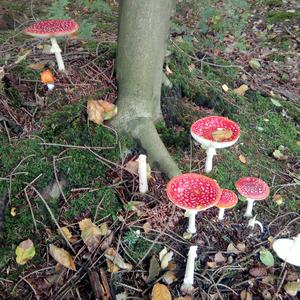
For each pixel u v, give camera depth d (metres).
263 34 1.67
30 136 0.73
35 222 0.66
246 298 0.63
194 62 1.15
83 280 0.61
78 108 0.77
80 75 0.84
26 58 0.89
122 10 0.73
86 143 0.75
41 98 0.78
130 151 0.78
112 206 0.70
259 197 0.69
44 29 0.75
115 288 0.61
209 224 0.72
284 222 0.77
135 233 0.67
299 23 1.73
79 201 0.70
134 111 0.78
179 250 0.67
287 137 1.00
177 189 0.63
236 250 0.69
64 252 0.62
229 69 1.20
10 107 0.76
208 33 1.52
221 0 1.55
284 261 0.70
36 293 0.60
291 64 1.46
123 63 0.77
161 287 0.60
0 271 0.62
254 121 1.00
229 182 0.80
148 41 0.73
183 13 1.60
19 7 1.46
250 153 0.90
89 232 0.65
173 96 0.91
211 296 0.62
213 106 0.97
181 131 0.86
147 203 0.71
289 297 0.65
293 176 0.87
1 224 0.66
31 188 0.69
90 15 1.43
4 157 0.70
